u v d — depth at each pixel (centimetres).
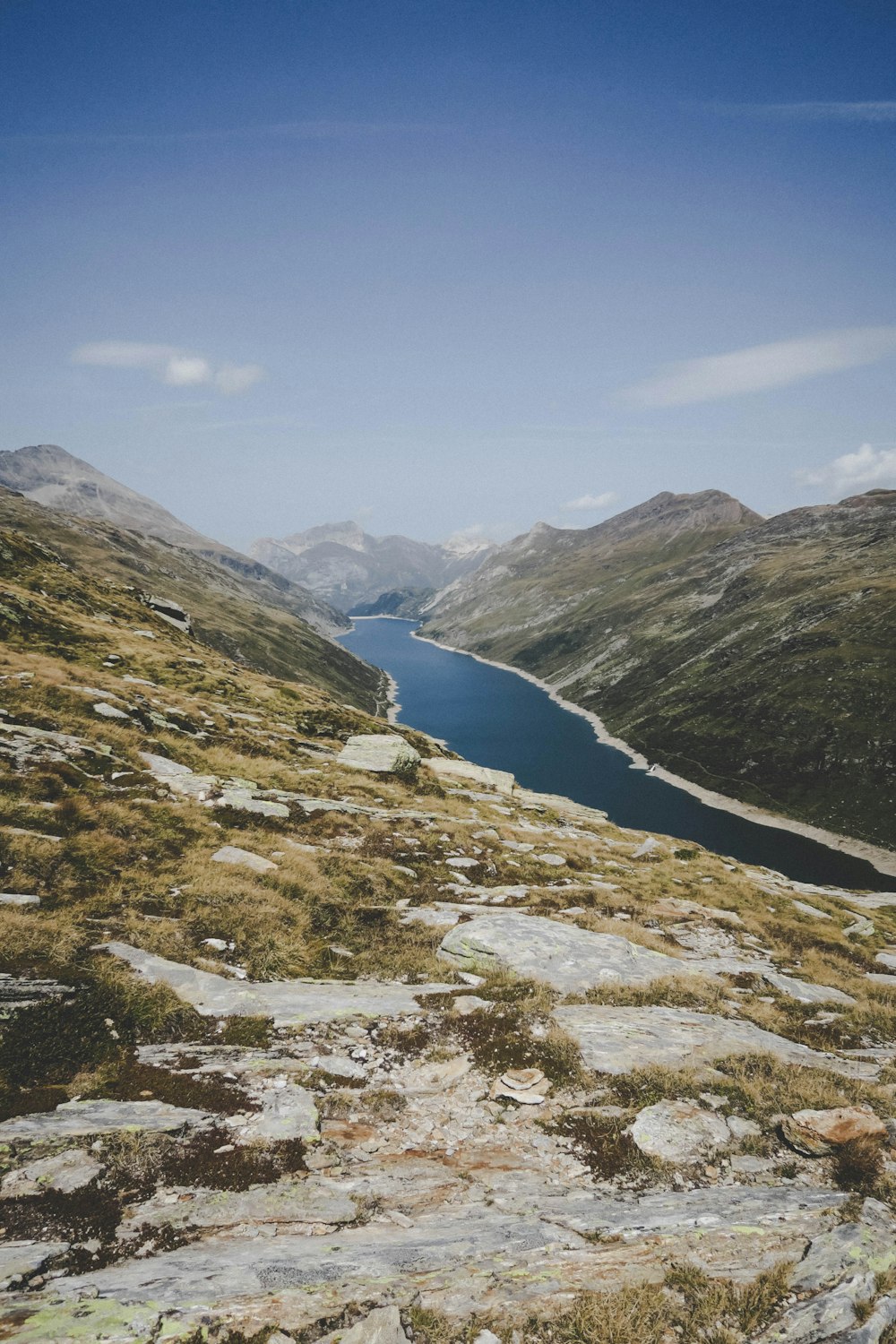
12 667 3722
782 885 4378
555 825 4641
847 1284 709
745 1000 1964
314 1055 1277
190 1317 602
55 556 10125
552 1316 656
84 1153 877
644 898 3019
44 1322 573
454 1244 791
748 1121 1204
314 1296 655
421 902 2377
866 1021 1919
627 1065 1348
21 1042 1087
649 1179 1020
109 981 1309
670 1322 663
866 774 18688
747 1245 808
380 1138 1070
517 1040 1412
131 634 6969
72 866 1806
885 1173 1038
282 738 4719
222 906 1866
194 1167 905
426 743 7031
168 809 2511
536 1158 1062
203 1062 1180
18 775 2298
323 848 2683
